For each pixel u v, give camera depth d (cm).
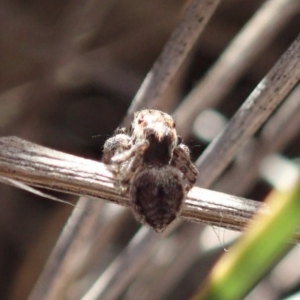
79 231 6
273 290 7
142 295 7
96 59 8
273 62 9
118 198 5
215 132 8
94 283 7
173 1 8
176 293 8
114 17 8
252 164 7
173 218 5
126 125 6
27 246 8
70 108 9
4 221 8
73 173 5
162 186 5
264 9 7
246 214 5
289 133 7
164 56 6
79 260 7
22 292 8
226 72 7
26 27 8
